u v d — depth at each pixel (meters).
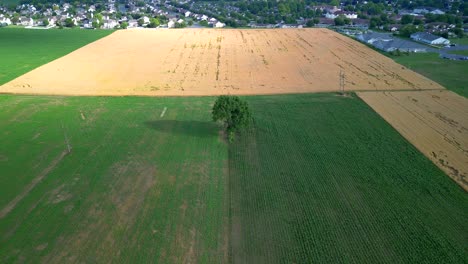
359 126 75.25
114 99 92.12
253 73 113.75
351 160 62.22
